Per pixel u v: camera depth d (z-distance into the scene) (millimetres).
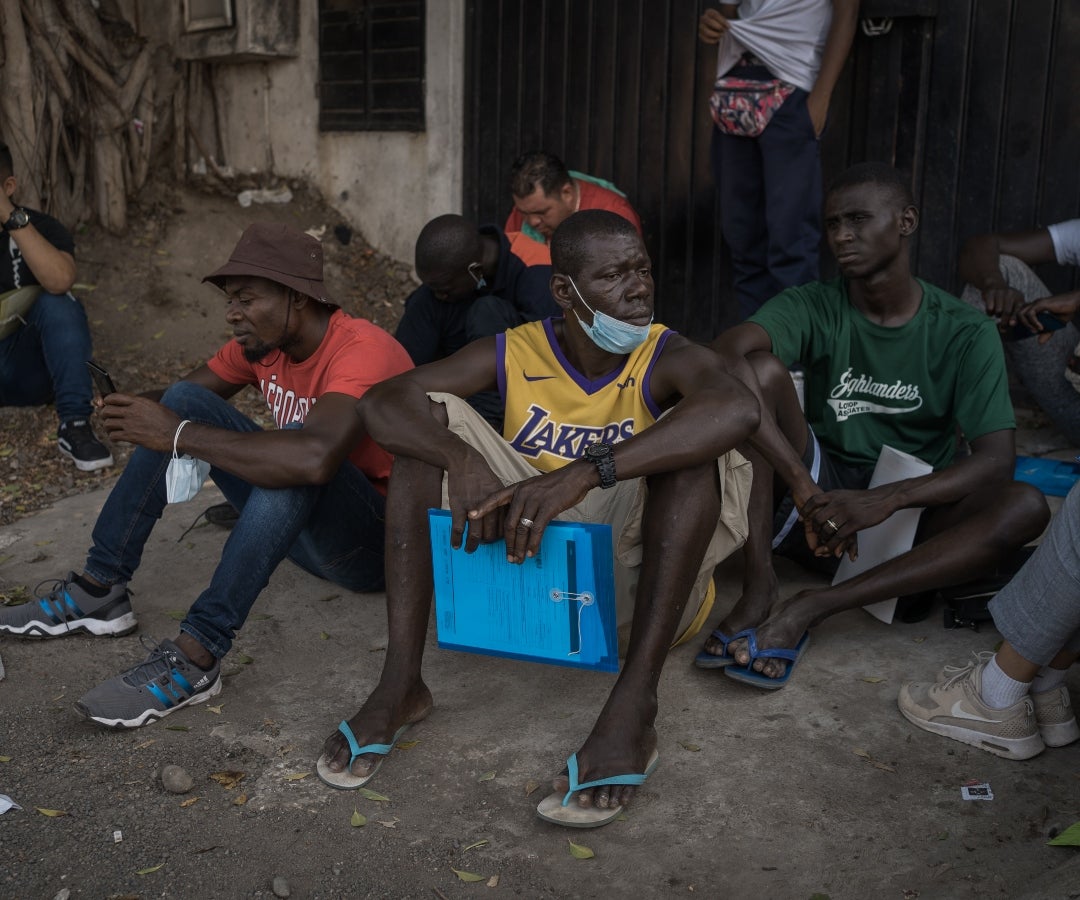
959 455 3801
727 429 2545
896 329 3438
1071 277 5047
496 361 2891
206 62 7633
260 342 3158
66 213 7105
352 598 3658
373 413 2738
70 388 4949
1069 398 4391
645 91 6047
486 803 2561
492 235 4215
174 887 2312
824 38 4898
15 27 6562
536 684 3090
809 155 4941
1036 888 2143
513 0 6445
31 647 3350
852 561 3189
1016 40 5004
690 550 2578
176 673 2918
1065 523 2482
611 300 2621
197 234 7367
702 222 5988
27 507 4582
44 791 2641
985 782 2596
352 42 7094
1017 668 2643
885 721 2867
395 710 2707
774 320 3494
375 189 7246
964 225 5270
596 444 2529
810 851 2375
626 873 2322
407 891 2289
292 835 2467
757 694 3014
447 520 2594
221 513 4207
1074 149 4965
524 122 6535
